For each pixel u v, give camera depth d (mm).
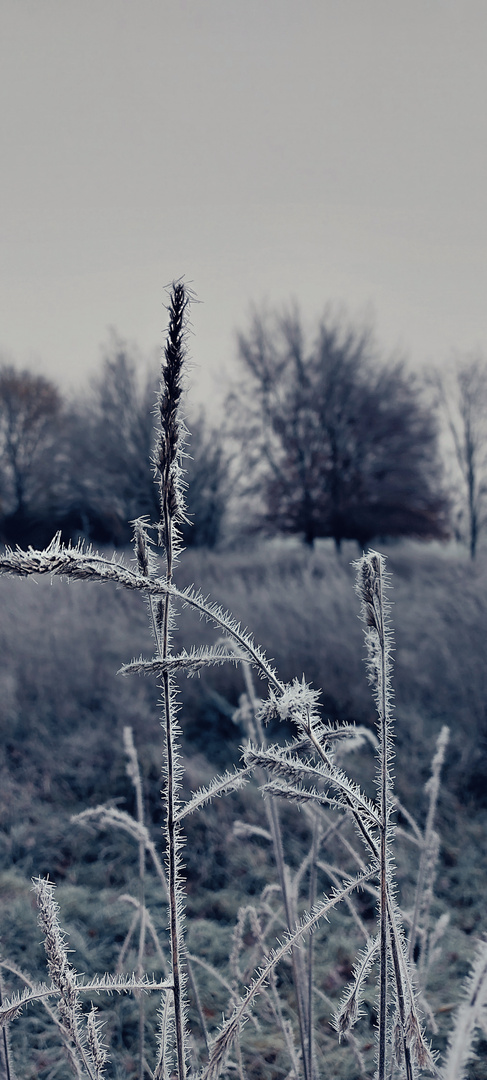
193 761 4879
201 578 9430
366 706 5547
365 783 4203
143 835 1604
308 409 20000
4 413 18094
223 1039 884
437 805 4324
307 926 908
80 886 3576
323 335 20969
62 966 932
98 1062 997
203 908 3383
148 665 739
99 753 4902
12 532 15773
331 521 19719
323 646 6250
